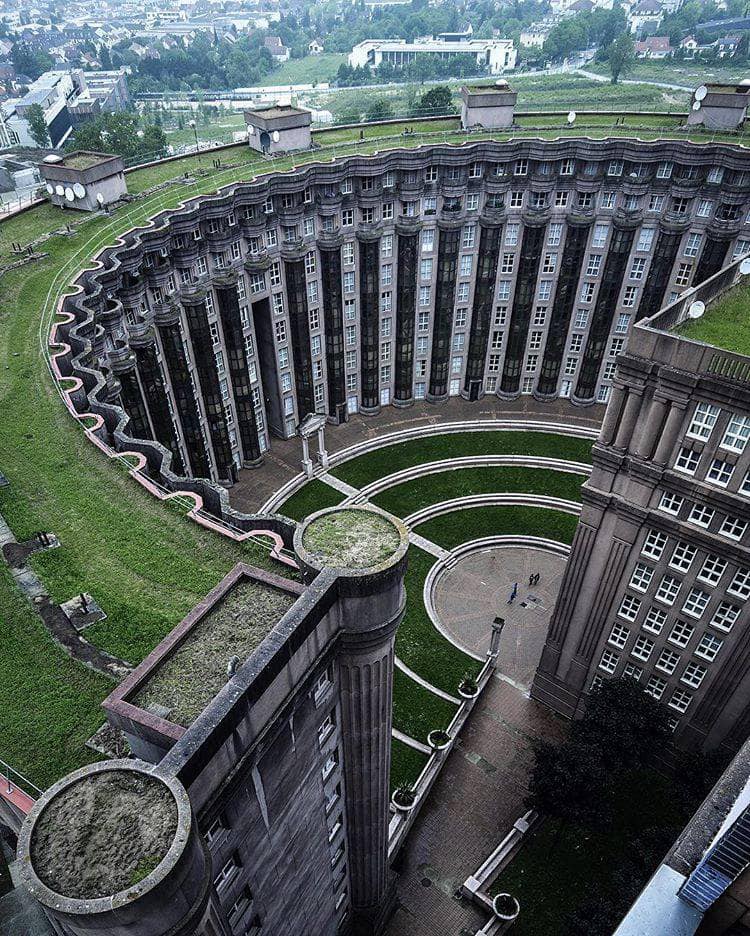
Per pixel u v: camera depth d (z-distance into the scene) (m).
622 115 98.19
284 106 95.19
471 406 99.50
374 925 45.06
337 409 95.44
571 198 85.12
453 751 57.22
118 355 61.84
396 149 80.44
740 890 20.23
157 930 17.80
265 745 24.56
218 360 79.81
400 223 84.62
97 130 147.00
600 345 93.25
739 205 79.62
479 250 88.81
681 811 50.94
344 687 31.38
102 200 76.88
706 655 48.34
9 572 36.34
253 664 23.39
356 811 37.75
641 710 49.69
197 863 18.56
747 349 43.41
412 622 68.12
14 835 36.34
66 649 32.19
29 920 17.75
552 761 48.56
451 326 94.06
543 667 59.03
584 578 52.19
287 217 78.00
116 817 18.50
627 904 41.81
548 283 91.31
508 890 47.88
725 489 42.38
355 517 31.16
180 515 39.69
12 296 61.88
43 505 40.81
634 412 44.19
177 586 35.09
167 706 23.73
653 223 84.62
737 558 43.16
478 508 82.31
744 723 48.22
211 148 95.56
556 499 82.75
